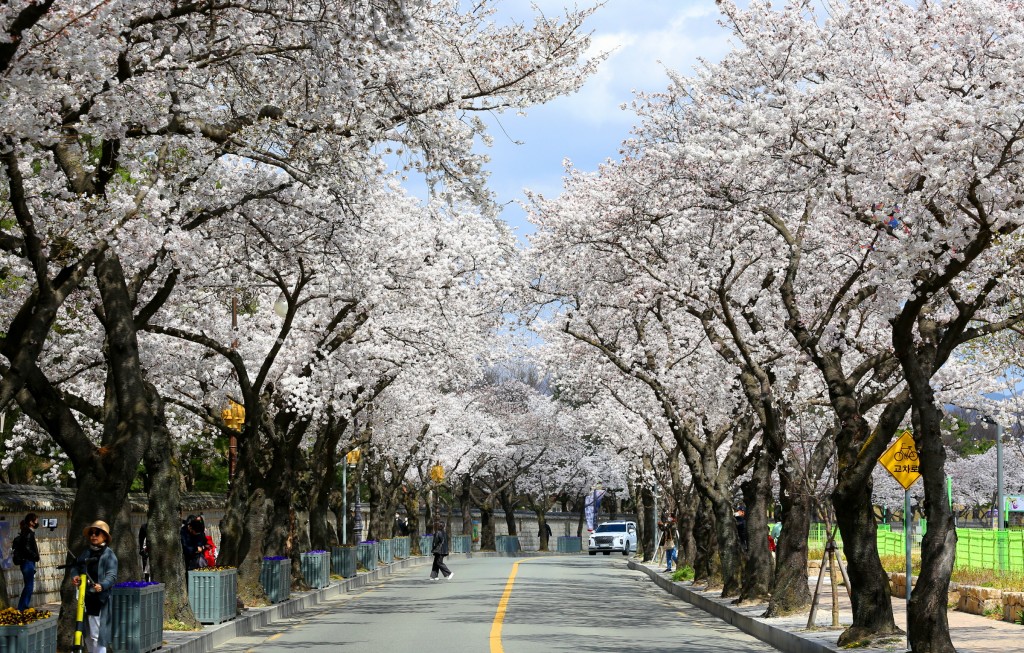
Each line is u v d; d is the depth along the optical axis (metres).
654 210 23.25
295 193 19.73
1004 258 15.13
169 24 15.33
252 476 26.48
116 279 16.92
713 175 19.81
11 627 11.41
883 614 17.19
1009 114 13.20
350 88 13.98
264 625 23.06
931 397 14.99
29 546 22.20
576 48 17.14
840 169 16.03
